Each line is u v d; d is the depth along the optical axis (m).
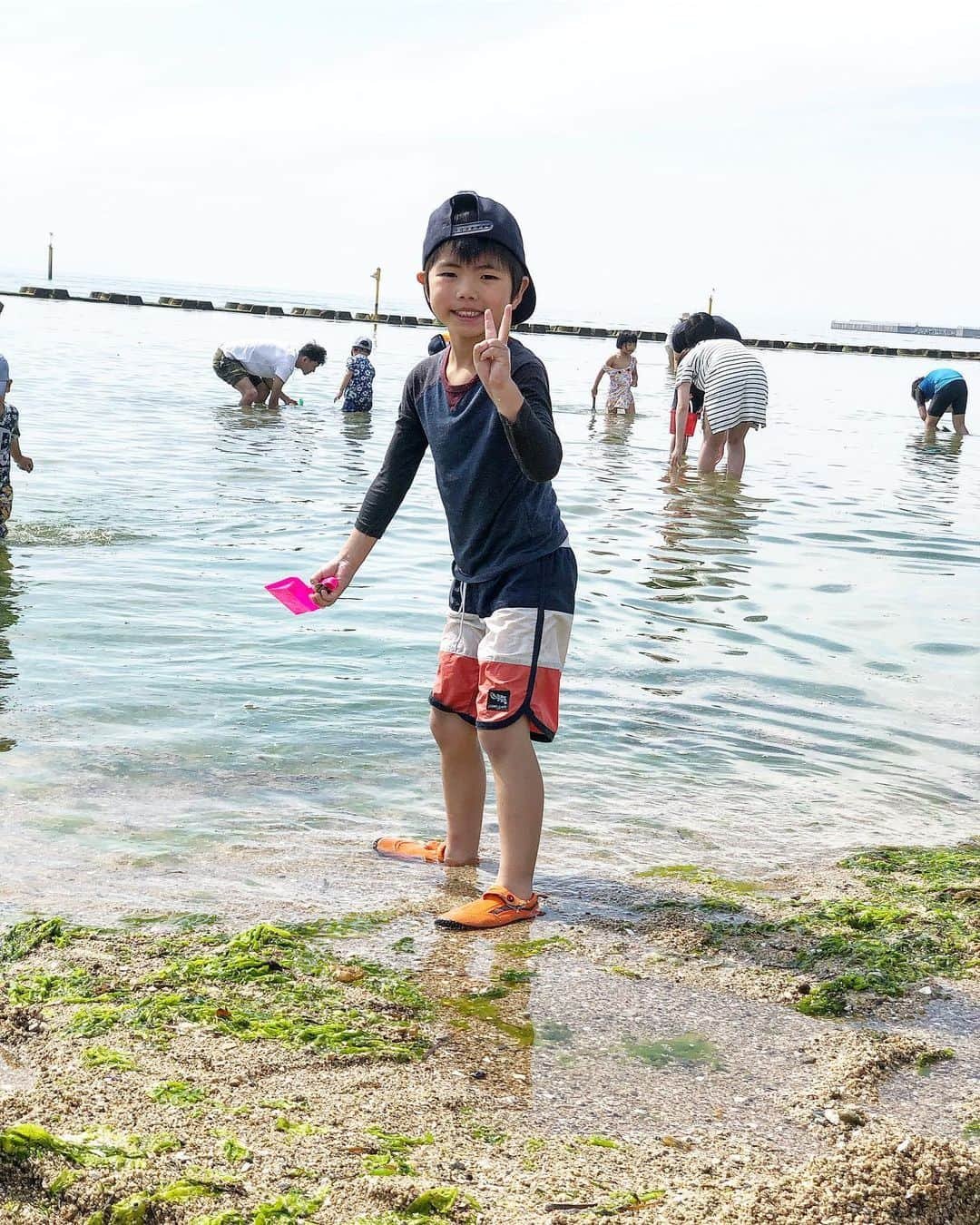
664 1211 1.92
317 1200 1.89
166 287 171.62
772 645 6.06
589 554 7.91
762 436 16.05
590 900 3.28
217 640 5.65
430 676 5.27
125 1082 2.23
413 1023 2.55
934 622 6.64
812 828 3.93
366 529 3.63
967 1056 2.53
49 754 4.15
